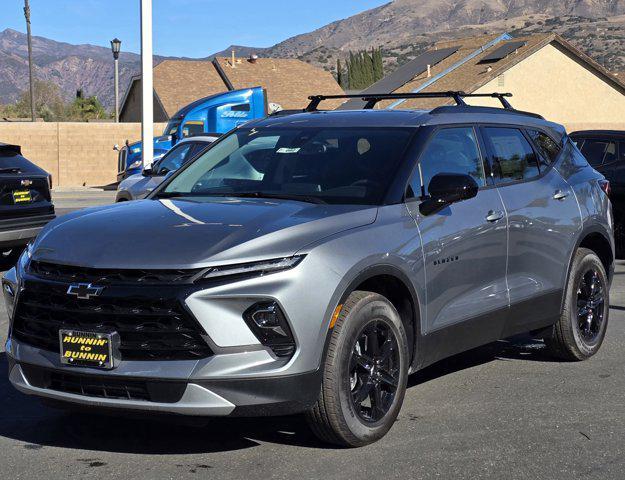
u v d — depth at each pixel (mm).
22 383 4699
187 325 4312
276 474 4465
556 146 6867
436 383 6184
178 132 23875
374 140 5621
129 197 12914
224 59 52906
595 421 5324
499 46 47219
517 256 6035
